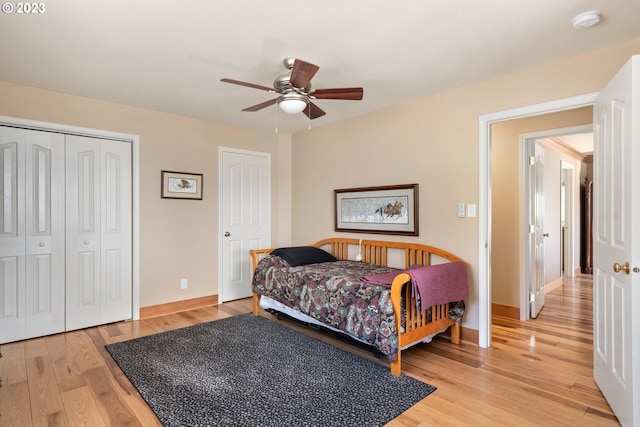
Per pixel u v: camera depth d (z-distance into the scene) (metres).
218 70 2.78
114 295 3.63
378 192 3.85
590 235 6.53
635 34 2.22
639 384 1.67
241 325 3.54
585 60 2.48
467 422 1.91
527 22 2.08
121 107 3.65
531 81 2.73
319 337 3.22
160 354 2.79
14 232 3.09
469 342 3.10
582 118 3.41
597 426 1.87
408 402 2.10
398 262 3.68
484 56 2.53
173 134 4.02
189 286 4.18
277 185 5.02
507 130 3.88
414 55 2.51
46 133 3.25
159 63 2.65
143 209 3.81
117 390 2.24
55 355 2.79
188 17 2.02
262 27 2.13
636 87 1.68
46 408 2.03
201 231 4.28
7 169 3.06
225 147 4.49
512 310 3.83
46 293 3.24
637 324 1.68
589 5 1.90
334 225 4.38
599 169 2.20
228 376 2.42
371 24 2.10
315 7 1.92
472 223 3.08
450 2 1.87
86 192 3.47
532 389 2.26
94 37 2.25
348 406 2.05
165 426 1.86
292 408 2.03
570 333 3.33
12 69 2.77
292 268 3.51
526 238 3.76
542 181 4.38
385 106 3.73
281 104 2.55
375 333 2.51
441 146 3.29
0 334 3.02
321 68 2.73
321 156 4.58
